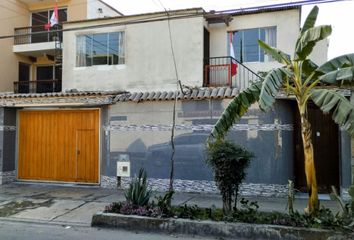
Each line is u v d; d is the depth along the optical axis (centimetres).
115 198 1132
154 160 1245
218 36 1741
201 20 1472
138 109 1275
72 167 1396
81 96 1313
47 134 1435
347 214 749
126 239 746
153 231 800
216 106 1178
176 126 1222
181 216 816
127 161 1280
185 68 1475
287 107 1146
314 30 712
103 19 1612
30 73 2236
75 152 1394
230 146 834
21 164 1465
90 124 1378
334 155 1173
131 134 1280
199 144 1194
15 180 1461
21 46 2097
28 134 1459
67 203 1067
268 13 1688
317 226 728
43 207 1026
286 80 800
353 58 802
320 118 1188
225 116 786
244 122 1153
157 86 1504
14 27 2125
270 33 1692
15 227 839
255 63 1686
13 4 2120
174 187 1212
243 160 824
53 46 2039
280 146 1131
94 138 1370
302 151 1192
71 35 1672
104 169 1323
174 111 1143
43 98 1356
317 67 822
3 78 2053
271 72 753
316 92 766
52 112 1430
